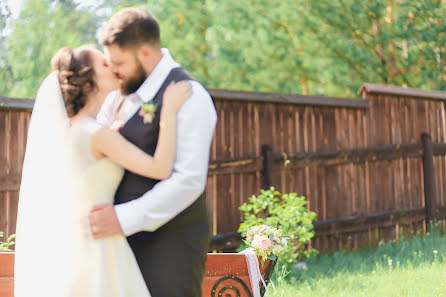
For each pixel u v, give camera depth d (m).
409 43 10.02
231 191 6.94
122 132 2.36
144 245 2.34
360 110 8.19
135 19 2.30
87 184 2.25
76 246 2.24
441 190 9.15
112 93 2.59
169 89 2.26
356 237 8.04
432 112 9.09
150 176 2.22
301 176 7.56
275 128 7.34
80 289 2.21
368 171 8.23
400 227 8.53
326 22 9.66
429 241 7.80
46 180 2.30
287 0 9.56
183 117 2.23
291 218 6.43
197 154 2.22
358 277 5.85
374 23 9.98
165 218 2.21
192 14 10.16
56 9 13.03
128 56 2.30
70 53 2.35
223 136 6.89
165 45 10.19
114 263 2.24
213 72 10.12
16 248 2.39
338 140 7.93
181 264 2.29
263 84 10.04
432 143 8.91
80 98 2.30
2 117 5.54
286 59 9.90
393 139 8.52
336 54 9.83
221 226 6.84
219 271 3.15
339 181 7.93
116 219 2.21
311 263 7.02
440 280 5.16
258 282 3.16
